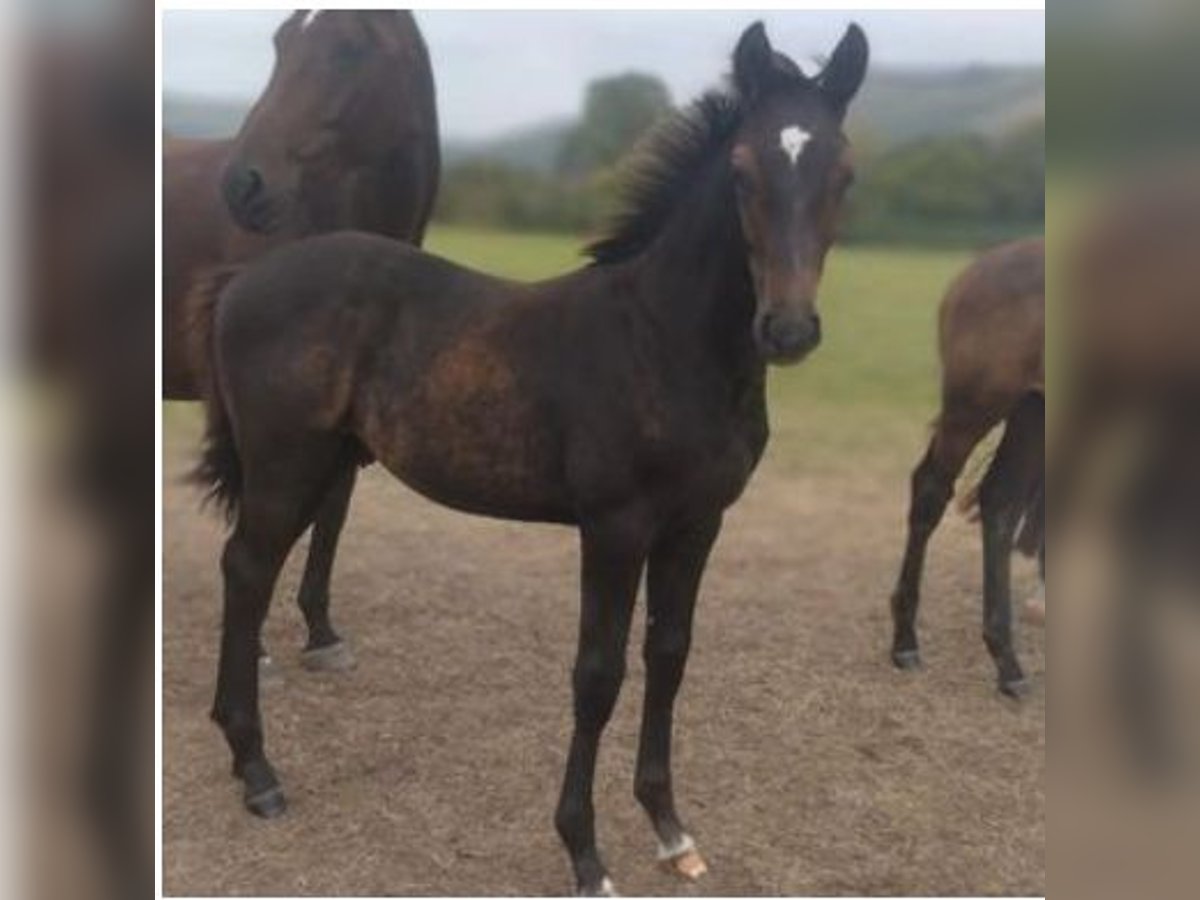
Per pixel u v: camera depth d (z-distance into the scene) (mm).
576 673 3010
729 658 4852
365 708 4246
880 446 8961
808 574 6086
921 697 4523
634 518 2926
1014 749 4113
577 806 3074
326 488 3457
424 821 3520
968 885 3273
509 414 3043
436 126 4637
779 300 2604
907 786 3832
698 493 2939
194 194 4445
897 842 3492
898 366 11164
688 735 4137
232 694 3484
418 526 6621
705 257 2861
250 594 3434
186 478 3898
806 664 4809
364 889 3170
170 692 4285
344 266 3293
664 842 3254
